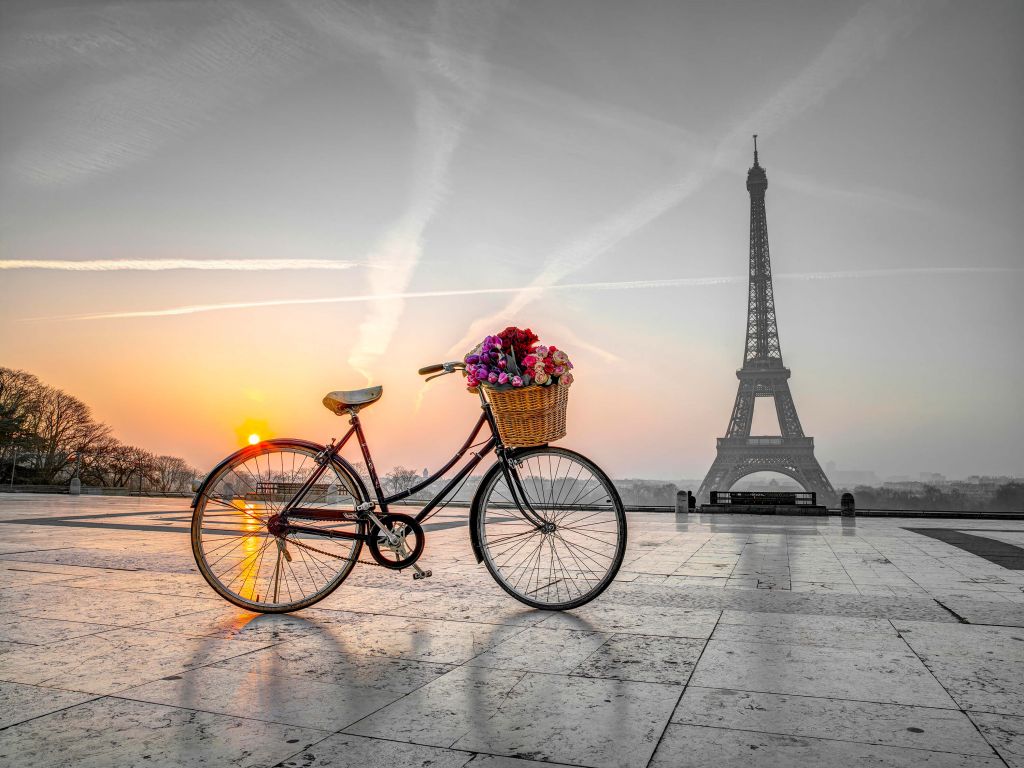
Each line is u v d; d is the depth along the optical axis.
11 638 3.54
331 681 2.88
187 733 2.31
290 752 2.16
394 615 4.19
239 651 3.35
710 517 15.82
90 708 2.54
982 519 15.66
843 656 3.29
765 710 2.55
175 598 4.63
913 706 2.59
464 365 4.50
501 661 3.20
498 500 4.55
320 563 6.27
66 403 67.00
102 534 8.95
